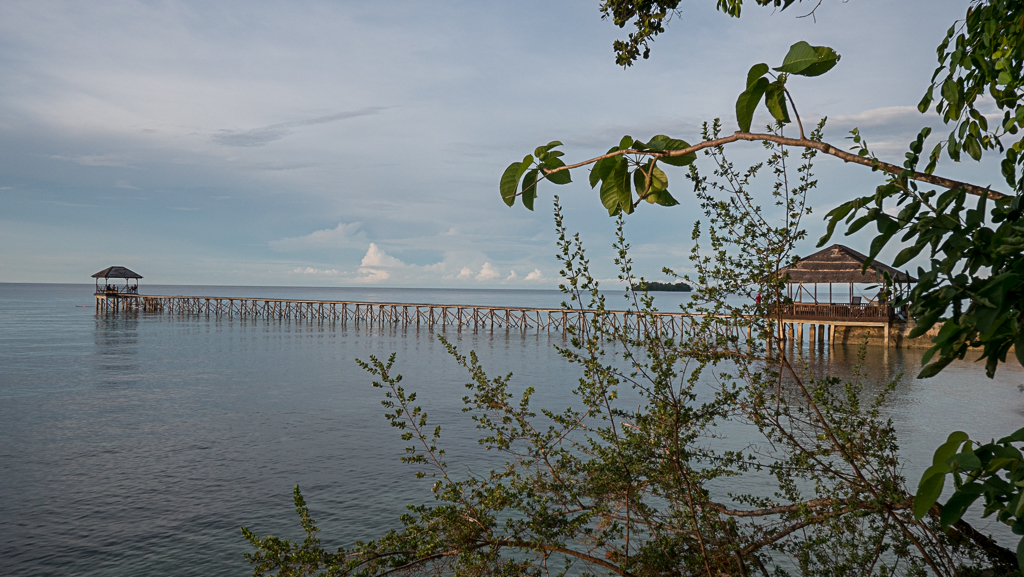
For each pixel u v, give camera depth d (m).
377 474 13.17
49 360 32.12
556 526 3.67
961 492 1.12
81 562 9.34
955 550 3.35
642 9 3.80
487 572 3.61
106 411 19.67
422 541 3.68
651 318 3.59
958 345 1.20
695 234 3.48
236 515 11.05
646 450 3.60
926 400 19.59
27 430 17.12
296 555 3.64
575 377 27.11
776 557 6.58
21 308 92.62
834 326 33.38
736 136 1.50
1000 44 2.03
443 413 19.11
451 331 56.69
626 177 1.65
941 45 2.05
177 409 19.98
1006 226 1.16
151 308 82.50
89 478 13.05
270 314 75.06
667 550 3.59
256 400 21.52
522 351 38.44
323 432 16.88
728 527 3.58
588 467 3.73
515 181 1.68
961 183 1.32
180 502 11.68
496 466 13.23
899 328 33.25
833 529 3.46
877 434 3.68
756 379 3.53
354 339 46.59
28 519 10.91
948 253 1.23
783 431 3.61
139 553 9.62
